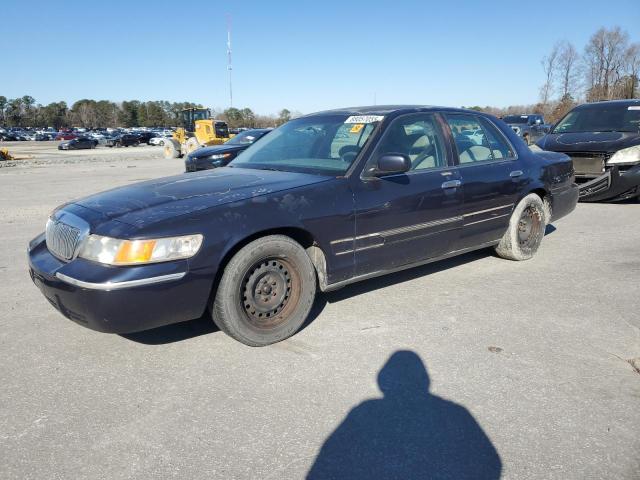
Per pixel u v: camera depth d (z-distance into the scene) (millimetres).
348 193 3887
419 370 3254
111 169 20172
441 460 2432
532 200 5422
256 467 2391
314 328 3889
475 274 5152
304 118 5082
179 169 19859
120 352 3545
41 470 2385
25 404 2926
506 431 2639
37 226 8070
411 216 4258
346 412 2816
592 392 2988
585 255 5836
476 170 4828
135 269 3062
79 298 3090
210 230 3258
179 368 3312
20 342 3725
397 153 4000
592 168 8594
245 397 2971
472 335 3754
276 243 3506
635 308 4242
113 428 2695
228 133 29281
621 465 2379
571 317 4066
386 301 4430
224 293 3373
